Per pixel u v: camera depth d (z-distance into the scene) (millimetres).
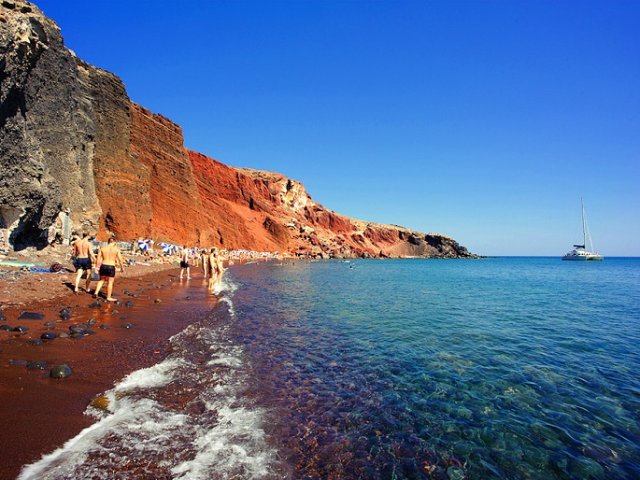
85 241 12586
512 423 5715
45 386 5289
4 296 10070
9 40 13578
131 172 35312
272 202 117875
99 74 32531
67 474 3443
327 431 5125
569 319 15773
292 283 28172
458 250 178500
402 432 5281
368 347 9844
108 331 8586
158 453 4027
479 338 11500
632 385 7543
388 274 47250
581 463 4680
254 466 4035
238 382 6516
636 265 107000
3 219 16000
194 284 20953
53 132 22734
